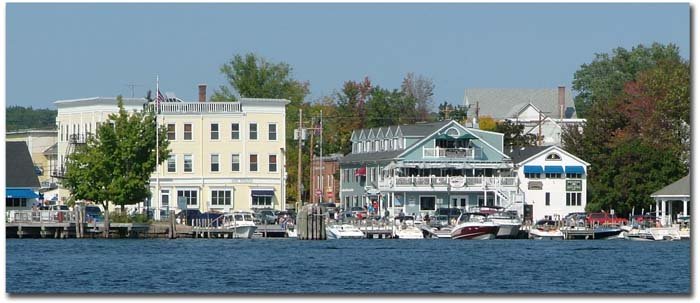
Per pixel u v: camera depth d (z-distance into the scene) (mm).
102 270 135375
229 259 149750
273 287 121125
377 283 125000
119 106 196750
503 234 195875
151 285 122312
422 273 134125
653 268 141125
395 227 198750
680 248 173000
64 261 145500
